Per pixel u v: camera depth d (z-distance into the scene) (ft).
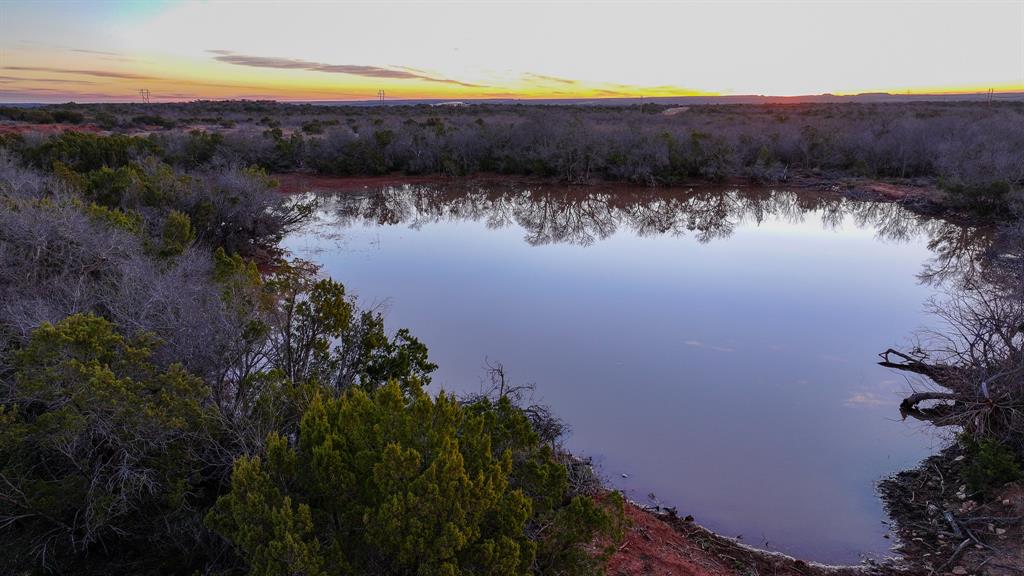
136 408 13.82
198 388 15.37
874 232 70.74
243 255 54.70
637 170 106.22
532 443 15.98
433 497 11.37
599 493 20.90
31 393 13.78
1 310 18.78
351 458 12.92
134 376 15.37
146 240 31.42
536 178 111.14
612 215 84.12
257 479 11.98
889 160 104.01
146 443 14.58
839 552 19.52
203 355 18.49
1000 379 24.63
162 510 14.44
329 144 110.42
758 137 115.75
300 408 16.92
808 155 110.42
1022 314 26.66
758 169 105.60
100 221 29.19
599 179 110.22
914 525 20.66
